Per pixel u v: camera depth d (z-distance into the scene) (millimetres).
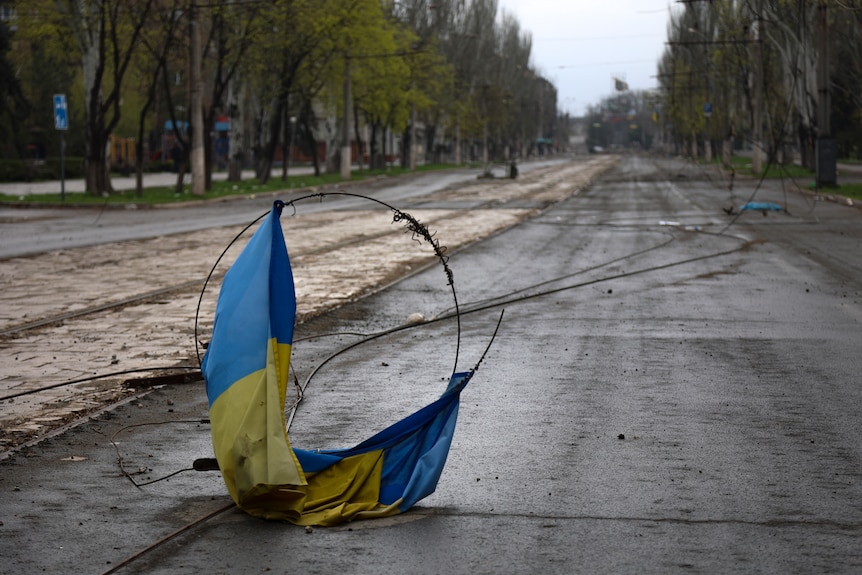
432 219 31594
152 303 13984
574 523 5461
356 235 25734
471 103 108500
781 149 66625
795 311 13102
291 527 5398
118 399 8516
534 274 17375
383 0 77000
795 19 47188
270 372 5488
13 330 11859
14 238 25094
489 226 28266
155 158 89188
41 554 5051
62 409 8148
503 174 80188
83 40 43344
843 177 54000
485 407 8117
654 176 68062
